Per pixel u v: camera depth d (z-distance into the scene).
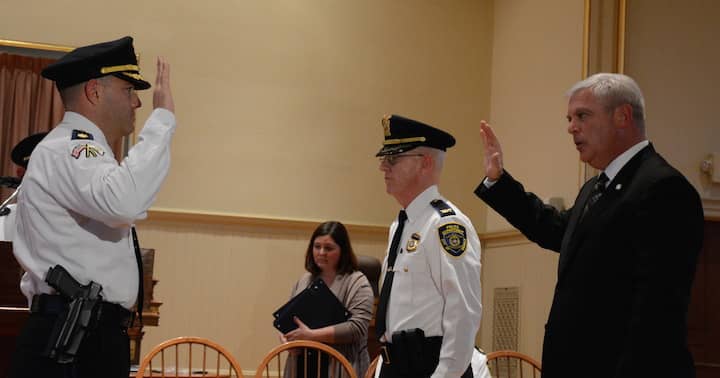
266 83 6.10
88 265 2.12
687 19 5.60
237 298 5.83
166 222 5.74
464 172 6.52
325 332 3.93
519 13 6.41
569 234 2.41
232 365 3.40
